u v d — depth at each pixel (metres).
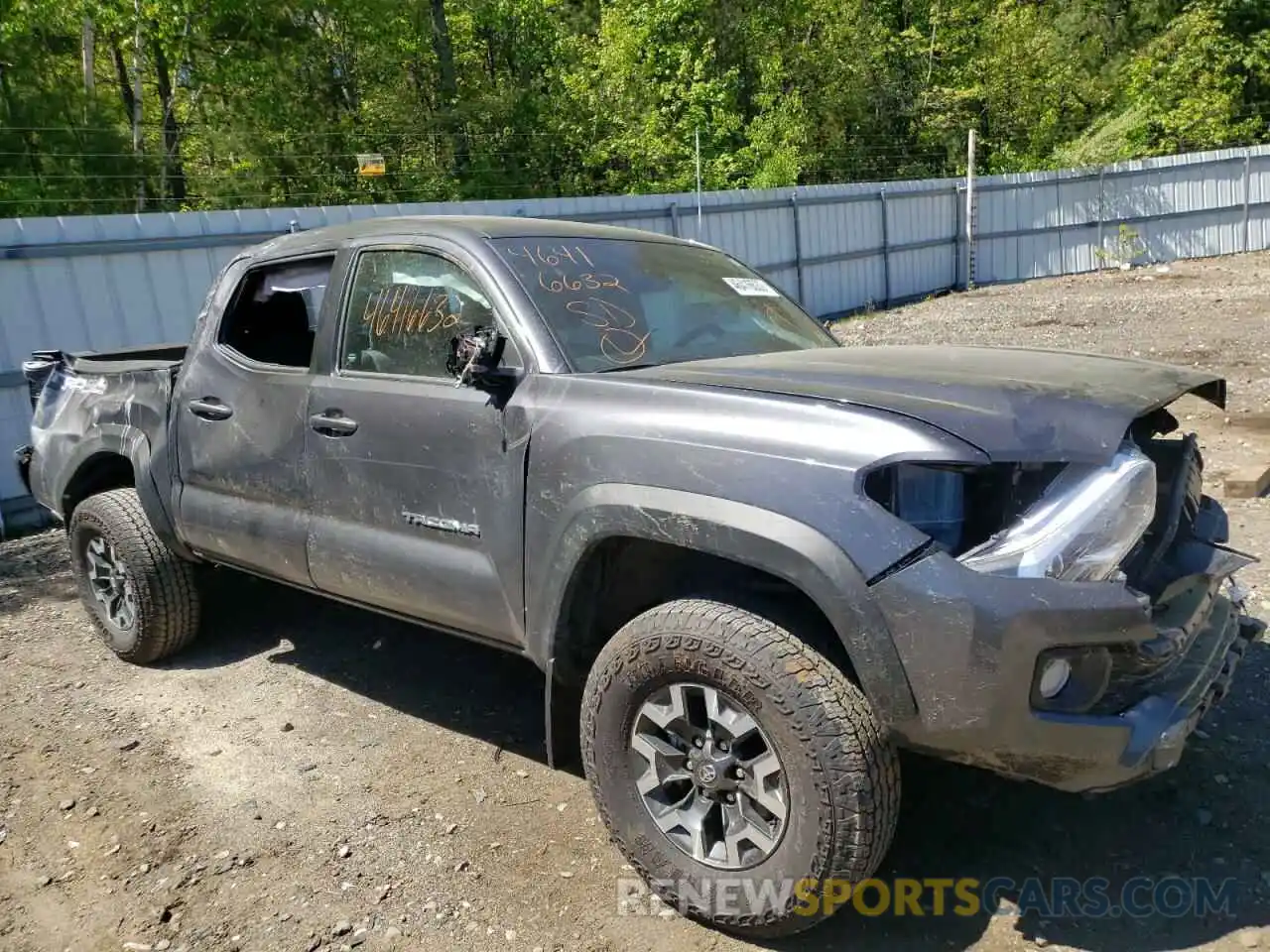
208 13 21.27
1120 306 17.22
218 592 5.37
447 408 3.35
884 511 2.51
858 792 2.53
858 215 20.34
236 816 3.55
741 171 28.61
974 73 33.00
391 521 3.54
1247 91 33.97
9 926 3.03
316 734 4.12
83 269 8.78
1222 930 2.80
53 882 3.23
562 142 27.27
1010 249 23.80
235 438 4.08
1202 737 3.74
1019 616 2.38
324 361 3.82
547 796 3.62
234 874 3.23
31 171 19.23
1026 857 3.15
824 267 19.67
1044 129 33.88
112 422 4.73
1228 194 25.25
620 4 29.48
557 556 3.02
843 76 31.77
